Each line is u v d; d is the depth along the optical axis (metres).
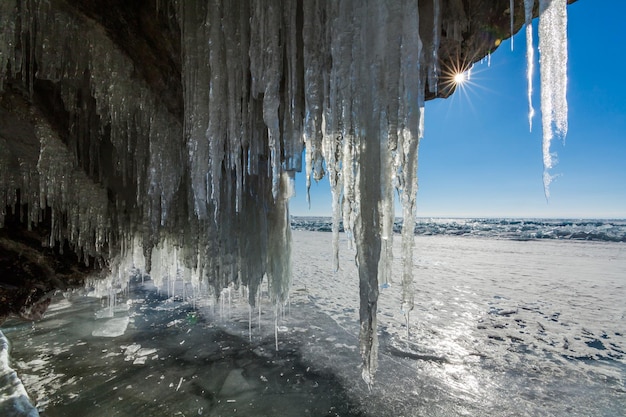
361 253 2.64
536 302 12.65
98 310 11.49
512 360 7.63
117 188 4.86
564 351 8.17
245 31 2.95
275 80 2.82
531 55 2.04
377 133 2.40
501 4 2.86
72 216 4.32
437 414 5.41
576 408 5.66
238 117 3.15
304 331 9.55
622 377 6.79
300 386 6.21
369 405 5.61
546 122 2.12
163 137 4.03
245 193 5.00
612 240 32.22
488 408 5.61
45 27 2.90
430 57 2.82
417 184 2.37
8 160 3.79
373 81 2.38
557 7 2.08
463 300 13.25
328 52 2.68
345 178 2.66
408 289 2.84
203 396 5.77
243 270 5.18
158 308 12.09
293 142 3.23
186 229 5.30
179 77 3.64
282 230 5.40
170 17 3.08
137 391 5.84
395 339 9.02
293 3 2.75
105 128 4.20
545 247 29.23
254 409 5.39
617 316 10.80
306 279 18.17
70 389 5.84
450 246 31.50
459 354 7.98
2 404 4.55
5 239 4.25
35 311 5.00
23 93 3.48
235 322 10.41
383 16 2.29
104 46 3.15
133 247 5.61
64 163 4.05
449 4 2.82
